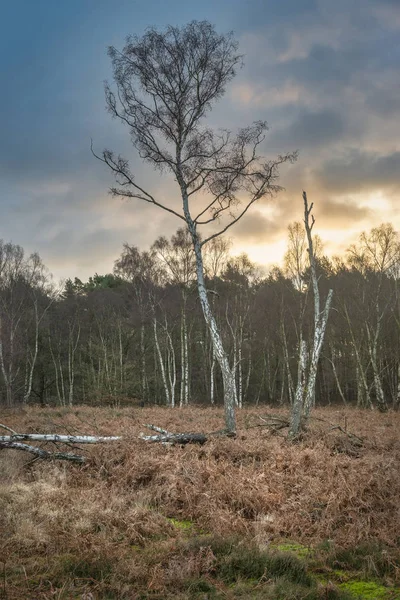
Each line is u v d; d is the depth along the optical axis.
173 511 8.02
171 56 15.88
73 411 27.59
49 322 51.59
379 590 5.29
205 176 16.27
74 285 67.38
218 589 5.34
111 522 7.20
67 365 54.38
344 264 45.12
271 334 48.28
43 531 6.67
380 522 7.03
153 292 41.78
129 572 5.59
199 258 15.52
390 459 8.96
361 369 36.78
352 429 16.77
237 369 49.78
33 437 10.80
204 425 18.88
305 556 6.21
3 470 9.88
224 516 7.33
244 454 10.31
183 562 5.80
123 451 10.23
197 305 45.06
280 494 8.05
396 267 37.50
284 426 13.28
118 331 51.69
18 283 44.44
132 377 46.91
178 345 53.44
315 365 15.07
